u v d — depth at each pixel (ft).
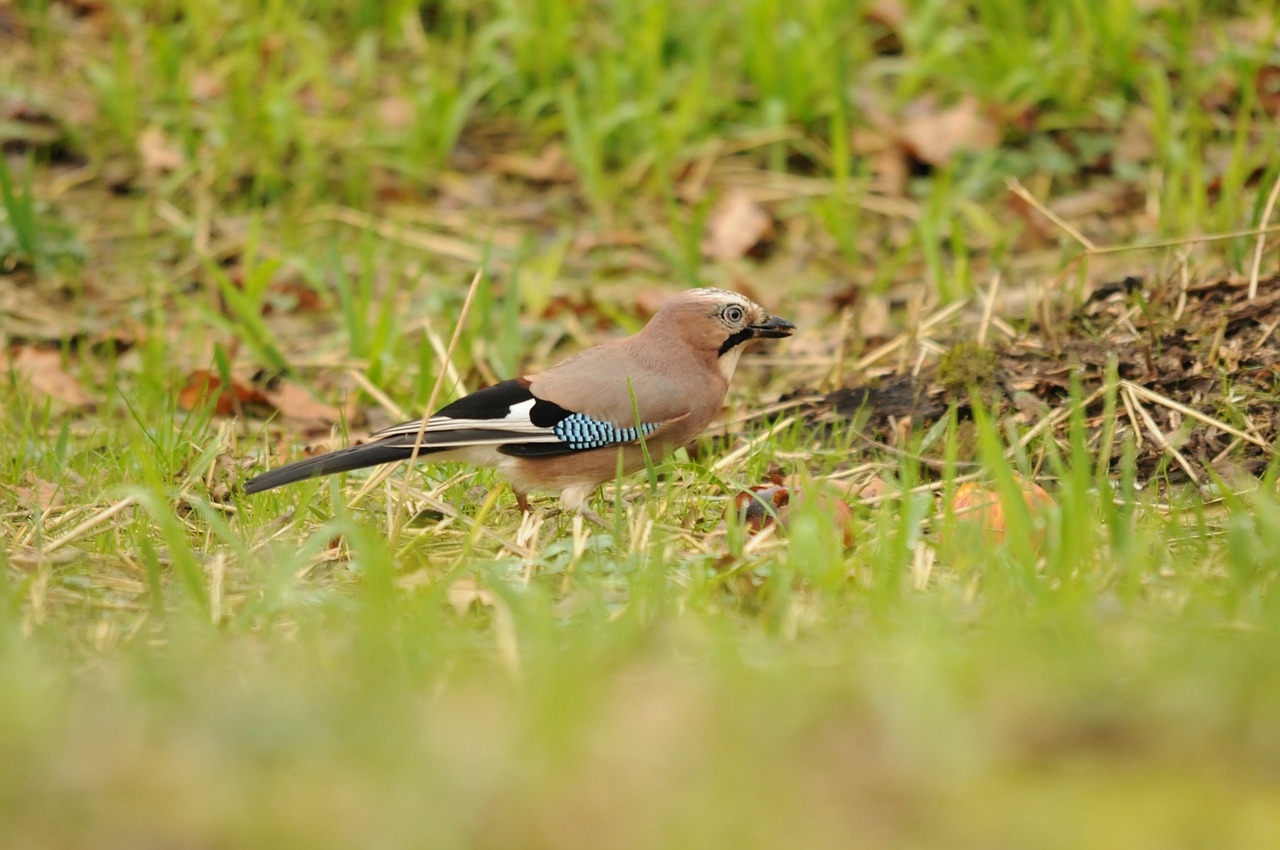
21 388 43.86
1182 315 40.01
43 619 27.22
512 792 18.95
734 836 17.74
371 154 58.80
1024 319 43.86
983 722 20.83
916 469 33.04
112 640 26.09
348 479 36.09
